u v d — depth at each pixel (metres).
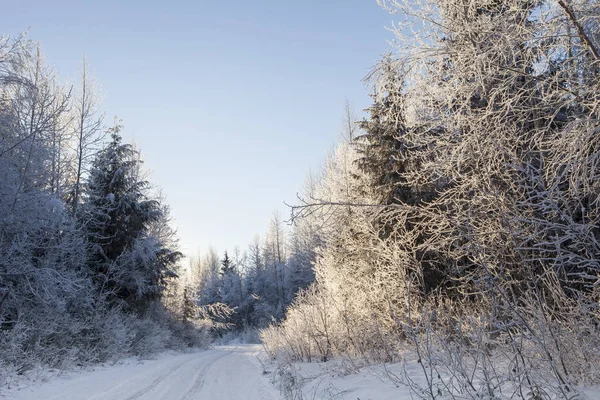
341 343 14.09
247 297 73.50
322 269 19.48
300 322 17.23
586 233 5.48
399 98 7.68
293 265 59.81
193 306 39.38
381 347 11.44
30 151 14.03
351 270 15.31
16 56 14.11
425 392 5.57
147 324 25.33
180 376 13.87
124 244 23.50
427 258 11.11
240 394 9.98
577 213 6.43
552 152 6.04
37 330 14.62
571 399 4.44
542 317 5.01
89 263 22.45
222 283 79.56
